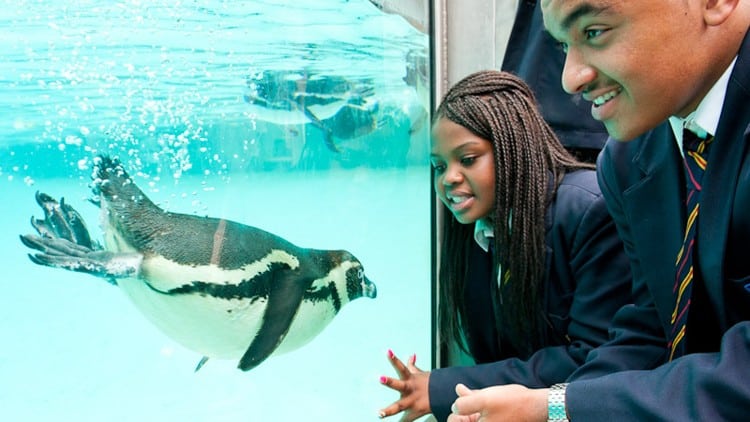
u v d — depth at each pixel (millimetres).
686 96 761
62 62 1612
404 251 1891
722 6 705
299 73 1838
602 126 1579
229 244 1729
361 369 1942
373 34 1788
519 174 1331
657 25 696
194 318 1723
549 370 1324
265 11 1785
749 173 729
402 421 1457
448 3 1730
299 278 1827
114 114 1677
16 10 1558
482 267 1553
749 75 728
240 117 1804
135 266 1658
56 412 1678
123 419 1749
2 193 1590
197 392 1807
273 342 1812
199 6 1723
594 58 739
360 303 1947
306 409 1938
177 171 1735
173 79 1723
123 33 1661
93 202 1664
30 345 1644
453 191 1394
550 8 751
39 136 1610
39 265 1638
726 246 783
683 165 918
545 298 1375
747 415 689
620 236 1179
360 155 1888
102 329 1699
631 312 1140
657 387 770
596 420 812
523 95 1395
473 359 1678
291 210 1876
